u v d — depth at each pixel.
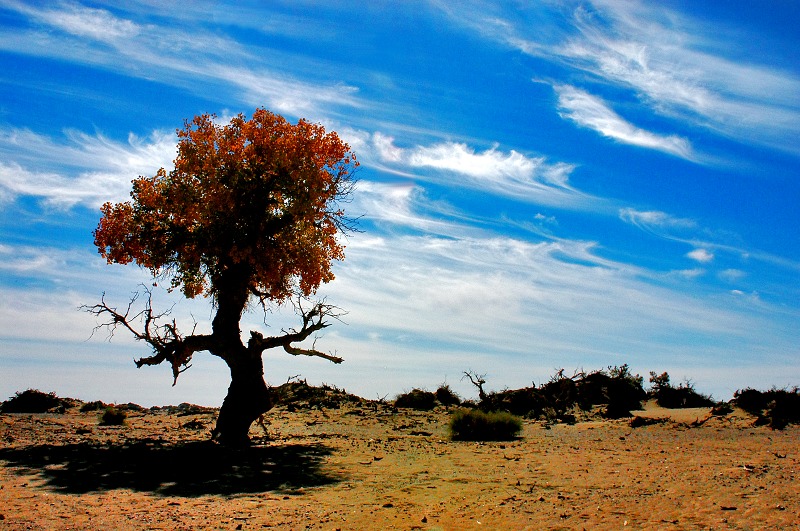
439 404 39.50
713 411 28.53
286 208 22.28
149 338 21.47
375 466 16.47
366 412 35.38
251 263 21.61
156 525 10.18
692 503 10.15
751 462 14.44
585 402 35.47
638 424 26.33
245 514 11.03
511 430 23.91
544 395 35.94
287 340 22.62
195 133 21.94
